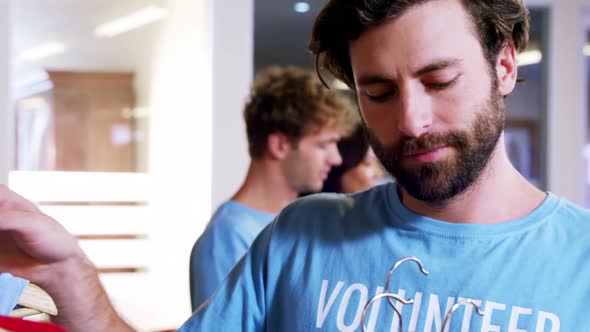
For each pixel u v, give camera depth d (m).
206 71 4.12
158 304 5.36
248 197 1.38
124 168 7.02
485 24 0.75
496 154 0.80
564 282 0.75
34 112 7.03
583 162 4.10
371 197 0.93
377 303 0.82
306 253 0.91
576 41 4.06
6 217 0.74
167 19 5.60
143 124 6.80
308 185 1.41
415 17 0.73
